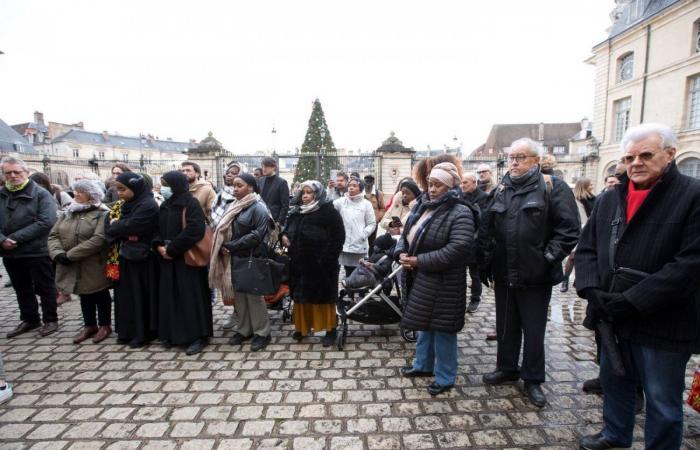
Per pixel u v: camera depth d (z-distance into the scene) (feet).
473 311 16.28
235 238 12.27
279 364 11.45
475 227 9.32
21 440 7.98
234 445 7.80
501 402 9.36
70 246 12.52
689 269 5.74
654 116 60.23
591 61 77.30
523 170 9.25
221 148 51.60
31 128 178.60
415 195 12.49
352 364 11.44
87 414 8.90
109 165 62.80
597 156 72.79
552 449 7.66
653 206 6.37
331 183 26.53
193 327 12.25
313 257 12.26
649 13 61.52
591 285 7.05
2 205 13.41
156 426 8.44
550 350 12.35
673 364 6.31
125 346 12.85
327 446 7.76
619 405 7.31
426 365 10.46
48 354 12.21
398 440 7.95
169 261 12.15
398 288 13.97
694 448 7.65
